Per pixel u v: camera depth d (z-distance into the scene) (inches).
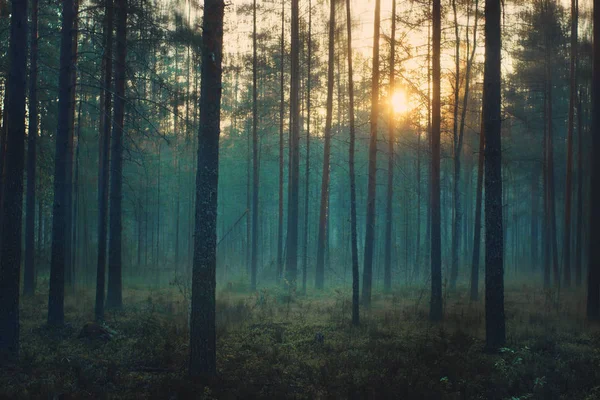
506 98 1279.5
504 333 456.8
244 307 683.4
